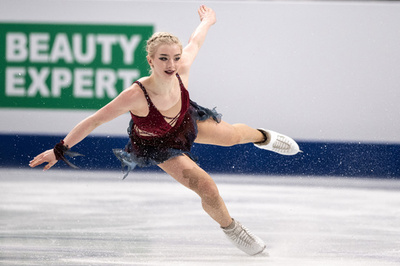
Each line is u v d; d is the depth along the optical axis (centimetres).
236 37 2541
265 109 2544
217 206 1240
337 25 2505
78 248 1330
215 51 2550
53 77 2577
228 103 2553
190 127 1269
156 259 1239
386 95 2505
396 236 1492
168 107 1220
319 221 1681
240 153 2573
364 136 2517
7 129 2594
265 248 1310
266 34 2530
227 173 2578
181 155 1260
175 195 2109
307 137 2534
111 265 1184
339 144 2530
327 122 2527
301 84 2525
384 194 2186
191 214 1772
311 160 2534
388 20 2488
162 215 1750
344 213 1809
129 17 2553
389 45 2495
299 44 2520
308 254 1298
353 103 2514
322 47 2514
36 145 2588
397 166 2508
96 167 2577
